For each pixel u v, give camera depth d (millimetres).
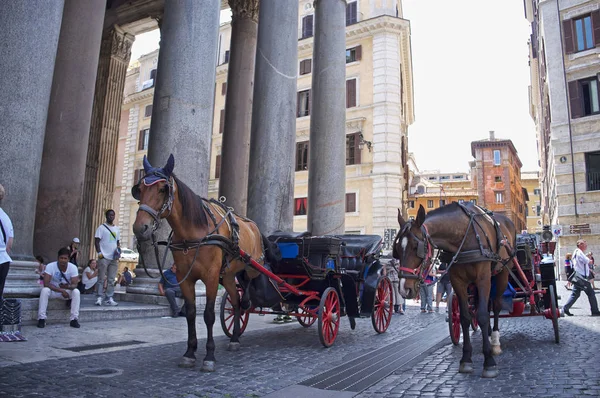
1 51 6652
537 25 32719
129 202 36844
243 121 15836
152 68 38062
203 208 5480
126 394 3996
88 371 4660
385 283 8539
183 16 9609
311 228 12633
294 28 12078
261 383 4547
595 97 23938
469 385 4500
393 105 27656
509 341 7266
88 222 17094
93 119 18109
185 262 5219
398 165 27312
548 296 7320
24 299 7004
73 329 7023
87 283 9211
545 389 4242
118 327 7500
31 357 5113
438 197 68188
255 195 11336
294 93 11930
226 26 34656
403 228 5098
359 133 27875
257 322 9375
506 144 64250
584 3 24484
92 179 17578
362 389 4375
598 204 22969
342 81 13320
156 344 6273
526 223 82188
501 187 63656
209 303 5242
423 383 4602
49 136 10797
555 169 24484
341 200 12734
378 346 6895
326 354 6160
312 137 13141
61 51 11047
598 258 22641
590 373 4832
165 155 9219
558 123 24500
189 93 9445
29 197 6953
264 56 11773
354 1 29969
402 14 33844
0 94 6613
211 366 4957
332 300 6941
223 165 15805
